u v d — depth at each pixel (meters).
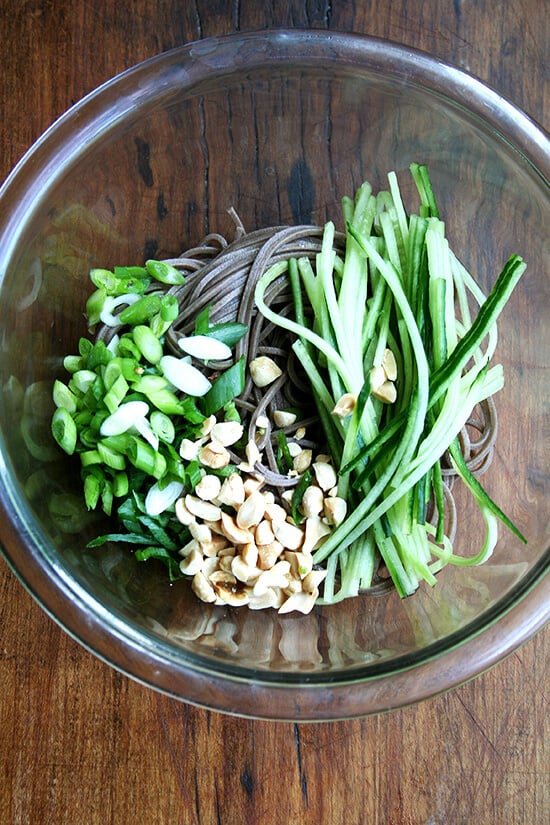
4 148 0.47
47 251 0.44
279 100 0.46
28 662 0.46
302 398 0.45
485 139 0.44
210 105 0.45
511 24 0.48
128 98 0.43
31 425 0.43
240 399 0.44
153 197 0.47
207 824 0.46
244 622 0.44
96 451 0.42
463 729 0.47
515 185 0.44
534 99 0.48
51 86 0.47
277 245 0.45
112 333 0.45
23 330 0.43
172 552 0.44
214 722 0.46
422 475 0.42
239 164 0.47
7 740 0.46
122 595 0.43
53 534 0.42
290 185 0.48
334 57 0.44
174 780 0.46
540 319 0.45
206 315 0.43
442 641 0.41
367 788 0.46
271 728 0.46
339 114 0.46
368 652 0.43
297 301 0.44
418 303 0.43
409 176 0.47
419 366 0.41
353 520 0.42
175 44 0.48
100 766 0.46
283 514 0.43
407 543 0.43
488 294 0.46
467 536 0.46
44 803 0.46
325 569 0.44
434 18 0.48
